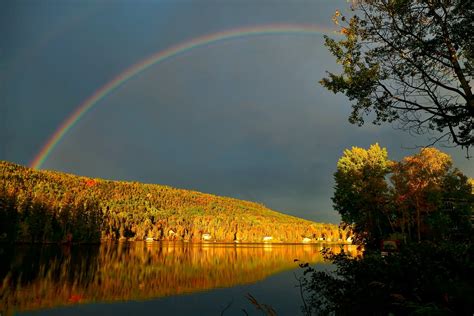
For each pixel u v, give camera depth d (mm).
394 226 38875
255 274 48656
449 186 36250
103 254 90438
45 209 116562
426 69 9930
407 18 9734
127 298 33000
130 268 59906
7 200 101562
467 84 9148
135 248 126312
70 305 29953
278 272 49188
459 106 9359
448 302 6000
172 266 64000
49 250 91062
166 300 31594
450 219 31469
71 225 126062
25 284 39156
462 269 7953
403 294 7281
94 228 138500
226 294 32750
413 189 34938
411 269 7840
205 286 39250
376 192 34750
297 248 149125
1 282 39719
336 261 9898
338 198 37875
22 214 111125
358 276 8883
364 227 25625
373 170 35594
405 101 10008
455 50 9336
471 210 31484
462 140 9625
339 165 38969
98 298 32969
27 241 106812
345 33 10430
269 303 23344
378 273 8414
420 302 6441
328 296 9141
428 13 9406
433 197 34188
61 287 38281
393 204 36125
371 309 7816
